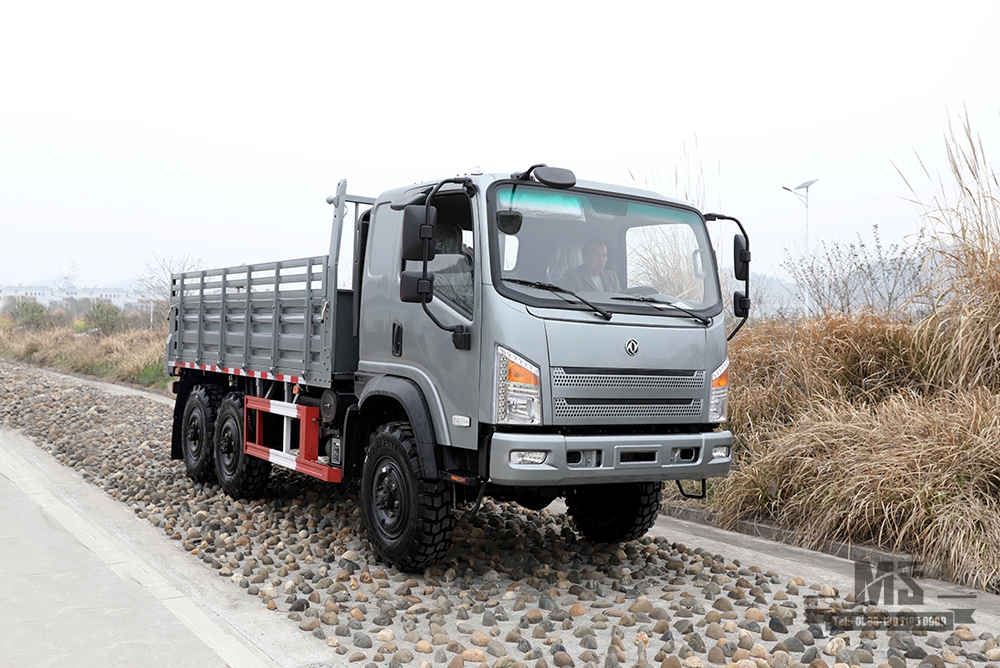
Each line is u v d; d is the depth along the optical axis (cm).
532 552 611
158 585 503
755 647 409
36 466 932
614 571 560
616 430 521
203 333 857
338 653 409
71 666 380
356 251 639
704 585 536
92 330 2945
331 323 627
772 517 678
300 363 671
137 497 775
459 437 509
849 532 613
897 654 411
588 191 549
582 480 496
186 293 909
